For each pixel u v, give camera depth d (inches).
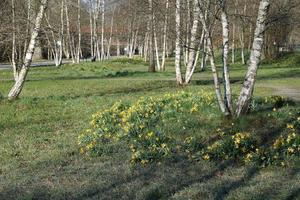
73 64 1964.8
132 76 1344.7
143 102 553.3
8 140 470.6
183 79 1037.2
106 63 2057.1
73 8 2299.5
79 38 2176.4
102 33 2507.4
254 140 368.8
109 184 307.0
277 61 1974.7
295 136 357.1
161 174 323.9
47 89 1009.5
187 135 416.8
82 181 317.4
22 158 399.9
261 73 1376.7
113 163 361.4
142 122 453.1
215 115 457.1
